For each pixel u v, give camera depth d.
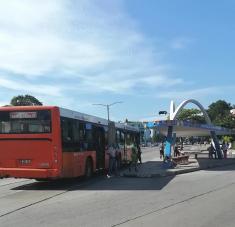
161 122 31.45
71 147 19.67
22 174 18.52
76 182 21.75
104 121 25.73
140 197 15.73
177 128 37.78
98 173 27.50
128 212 12.43
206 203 13.97
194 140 146.75
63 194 16.92
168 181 21.97
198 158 47.41
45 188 19.11
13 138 18.67
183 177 24.36
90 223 10.91
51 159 18.33
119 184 20.66
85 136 21.88
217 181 21.50
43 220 11.42
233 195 15.93
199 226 10.38
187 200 14.70
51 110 18.45
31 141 18.55
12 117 18.78
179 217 11.54
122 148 29.61
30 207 13.67
